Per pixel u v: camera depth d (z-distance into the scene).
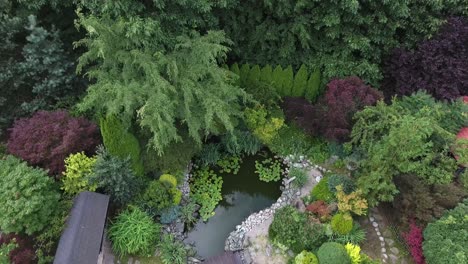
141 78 9.28
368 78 11.84
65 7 10.67
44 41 10.20
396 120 9.15
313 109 11.43
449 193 8.91
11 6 10.05
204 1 9.70
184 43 9.52
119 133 9.04
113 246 8.81
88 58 9.35
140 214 9.09
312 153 11.71
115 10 8.72
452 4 11.47
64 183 8.91
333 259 8.21
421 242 8.70
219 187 11.20
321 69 12.36
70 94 11.25
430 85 11.20
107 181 8.94
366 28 11.62
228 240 9.81
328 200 9.90
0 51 10.16
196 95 9.42
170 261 8.86
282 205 10.48
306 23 11.27
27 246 8.10
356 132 10.23
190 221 10.21
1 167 8.52
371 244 9.51
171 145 10.40
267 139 11.80
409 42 11.90
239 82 12.53
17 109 10.70
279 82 12.47
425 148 9.05
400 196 9.25
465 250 7.73
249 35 12.32
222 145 12.08
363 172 9.69
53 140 9.27
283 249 9.23
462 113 10.50
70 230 8.01
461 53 11.00
